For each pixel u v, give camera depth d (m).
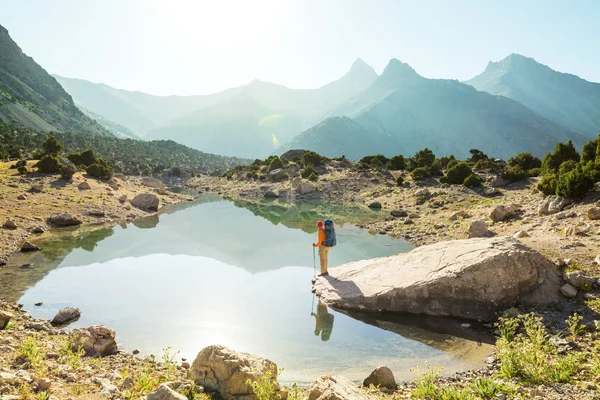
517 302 10.51
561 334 8.55
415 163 66.06
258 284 14.12
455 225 24.39
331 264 17.39
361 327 10.28
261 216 36.25
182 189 77.69
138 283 13.98
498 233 18.88
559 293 10.42
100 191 36.50
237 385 5.49
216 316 10.90
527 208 22.62
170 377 6.48
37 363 6.13
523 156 53.66
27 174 36.28
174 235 24.50
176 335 9.57
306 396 6.33
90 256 18.02
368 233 26.34
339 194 53.28
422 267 12.18
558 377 6.31
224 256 18.81
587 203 18.25
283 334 9.80
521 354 7.25
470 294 10.77
